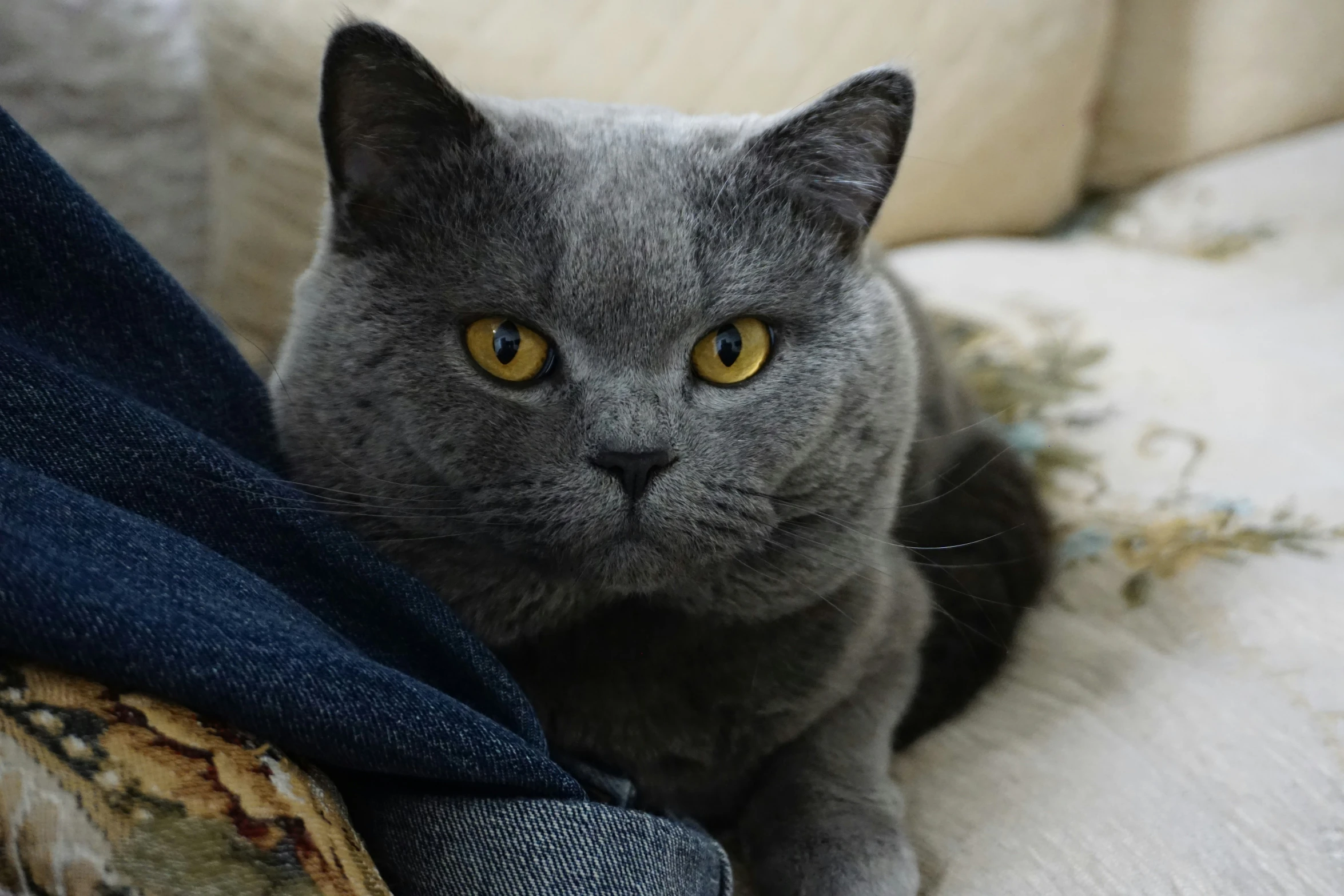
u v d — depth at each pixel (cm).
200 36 55
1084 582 43
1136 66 78
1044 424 50
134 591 29
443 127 35
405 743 30
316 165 56
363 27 33
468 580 36
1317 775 35
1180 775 36
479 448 34
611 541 34
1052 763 38
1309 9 76
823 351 36
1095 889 34
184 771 28
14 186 33
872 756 38
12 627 27
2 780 27
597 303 34
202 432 35
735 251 35
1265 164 74
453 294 34
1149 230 73
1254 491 44
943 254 70
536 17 58
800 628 37
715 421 35
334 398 35
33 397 31
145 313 35
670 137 36
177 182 60
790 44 64
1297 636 39
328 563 33
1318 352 51
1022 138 72
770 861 36
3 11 54
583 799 32
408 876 31
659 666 37
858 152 37
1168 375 51
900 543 42
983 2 68
